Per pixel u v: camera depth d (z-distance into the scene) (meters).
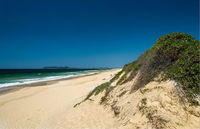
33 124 7.96
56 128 6.61
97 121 6.43
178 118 4.43
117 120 5.89
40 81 29.86
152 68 6.40
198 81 5.04
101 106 7.86
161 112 4.65
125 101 6.49
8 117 9.57
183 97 4.87
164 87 5.29
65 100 12.28
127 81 8.02
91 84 17.83
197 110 4.56
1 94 17.97
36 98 14.56
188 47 5.89
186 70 5.29
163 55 6.23
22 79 35.12
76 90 15.95
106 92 8.67
